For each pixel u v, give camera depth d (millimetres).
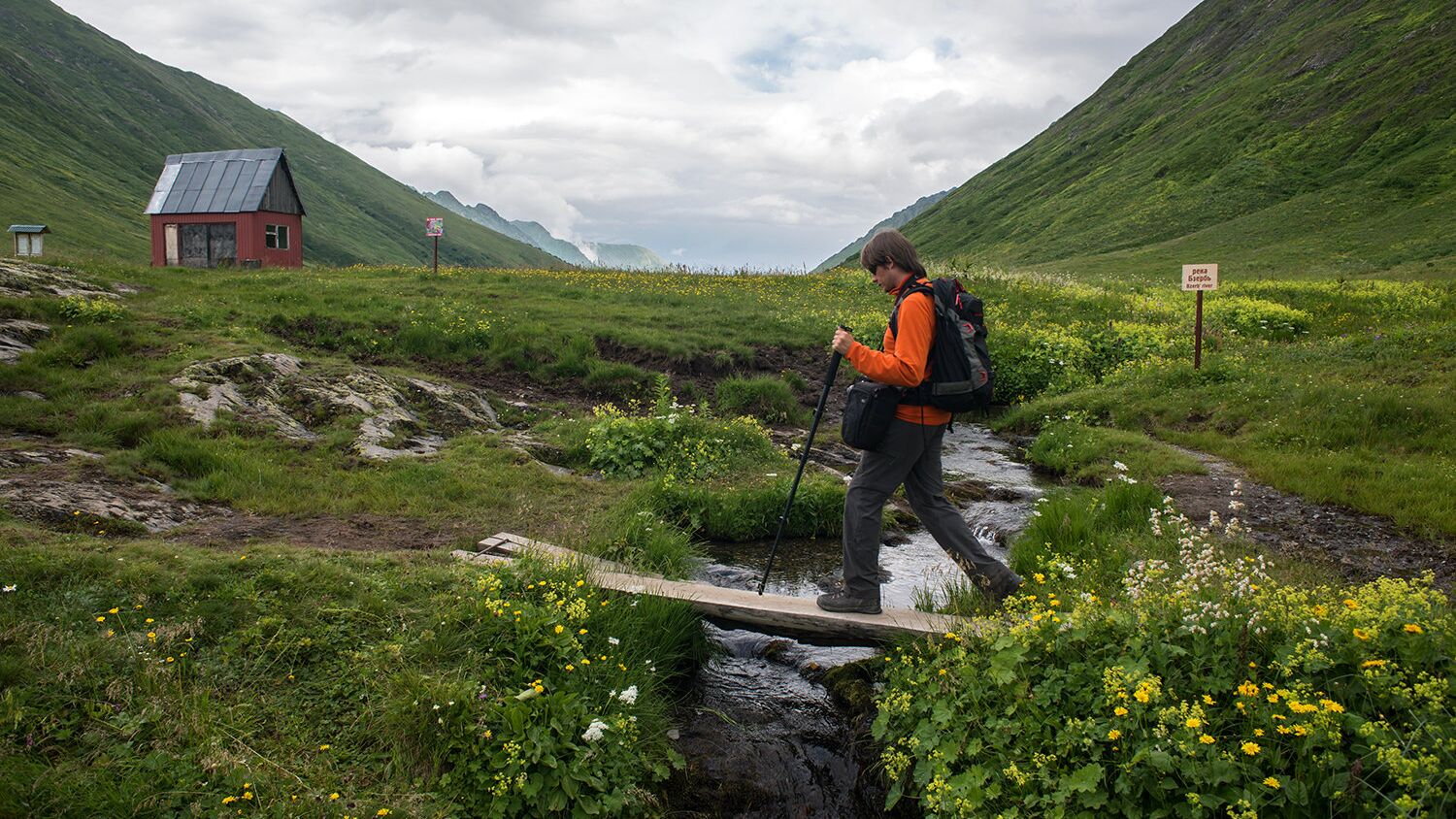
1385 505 7410
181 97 162000
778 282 25812
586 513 7430
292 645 4137
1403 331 14328
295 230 34031
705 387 13945
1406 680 3092
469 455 9180
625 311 17703
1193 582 3992
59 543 4855
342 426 9531
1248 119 86750
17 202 75062
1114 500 7402
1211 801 2848
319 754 3529
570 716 3799
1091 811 3074
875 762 4191
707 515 7992
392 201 190250
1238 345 16953
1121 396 13109
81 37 157500
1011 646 3799
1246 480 8750
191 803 3152
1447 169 54688
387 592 4734
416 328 14477
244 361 10562
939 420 4738
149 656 3842
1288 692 3010
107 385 9602
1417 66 75062
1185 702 3143
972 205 125062
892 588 6375
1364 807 2689
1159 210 75250
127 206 97688
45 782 3086
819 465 10102
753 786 4062
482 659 4203
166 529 6016
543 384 13469
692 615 5145
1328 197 59219
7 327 10883
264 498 7109
